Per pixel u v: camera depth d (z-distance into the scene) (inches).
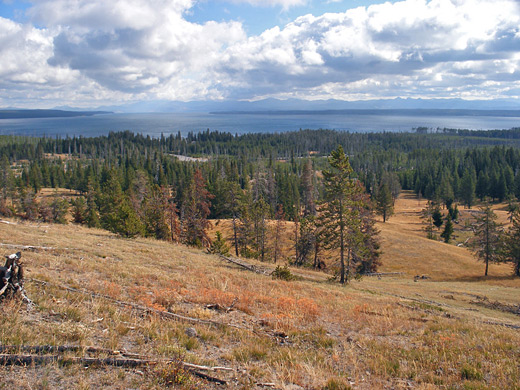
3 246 685.9
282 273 979.9
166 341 325.4
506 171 5064.0
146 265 792.9
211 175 4365.2
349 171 1222.3
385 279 1780.3
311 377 299.3
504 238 2044.8
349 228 1272.1
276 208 3624.5
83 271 591.5
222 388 254.5
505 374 340.8
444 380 319.6
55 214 2610.7
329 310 613.0
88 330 311.7
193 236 1962.4
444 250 2352.4
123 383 234.5
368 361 365.4
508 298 1262.3
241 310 514.0
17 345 252.5
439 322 619.5
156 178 4894.2
